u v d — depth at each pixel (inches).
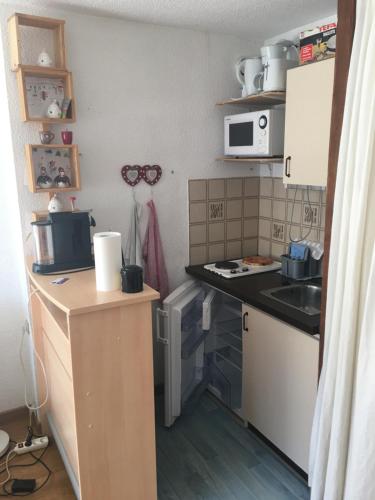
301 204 104.5
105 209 98.3
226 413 105.0
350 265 57.2
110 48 92.3
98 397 63.7
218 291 106.2
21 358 100.2
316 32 83.4
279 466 87.0
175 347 95.0
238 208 117.2
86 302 60.5
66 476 84.0
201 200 111.1
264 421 90.0
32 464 87.5
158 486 81.9
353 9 56.3
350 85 56.4
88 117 92.4
